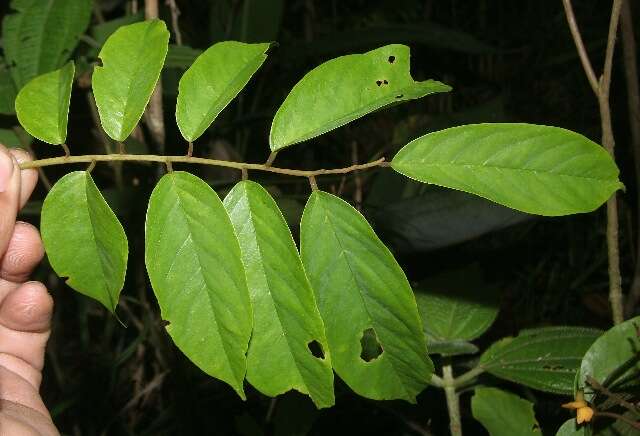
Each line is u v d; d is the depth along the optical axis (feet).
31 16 1.64
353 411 2.05
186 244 0.92
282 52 2.49
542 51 3.37
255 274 0.93
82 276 0.98
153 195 0.93
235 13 2.52
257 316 0.93
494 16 3.67
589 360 1.26
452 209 1.81
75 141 2.36
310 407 1.59
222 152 2.52
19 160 1.20
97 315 2.52
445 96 3.35
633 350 1.26
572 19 1.34
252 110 2.83
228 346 0.91
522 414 1.42
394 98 0.94
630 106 1.73
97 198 0.94
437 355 1.57
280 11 2.45
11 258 1.32
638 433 1.29
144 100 0.96
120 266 0.94
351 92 0.94
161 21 1.00
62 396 2.27
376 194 2.26
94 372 2.27
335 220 0.93
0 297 1.38
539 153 0.89
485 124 0.90
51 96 1.02
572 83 3.24
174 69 2.11
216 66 0.97
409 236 1.87
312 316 0.91
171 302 0.92
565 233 2.75
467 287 1.58
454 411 1.50
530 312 2.65
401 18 3.67
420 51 3.00
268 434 2.08
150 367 2.43
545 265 2.77
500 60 3.48
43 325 1.43
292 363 0.93
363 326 0.95
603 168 0.88
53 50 1.63
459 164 0.90
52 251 0.97
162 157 0.95
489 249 2.58
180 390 1.90
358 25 3.61
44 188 2.32
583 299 2.64
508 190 0.89
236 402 2.20
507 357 1.47
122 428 2.33
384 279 0.93
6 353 1.44
